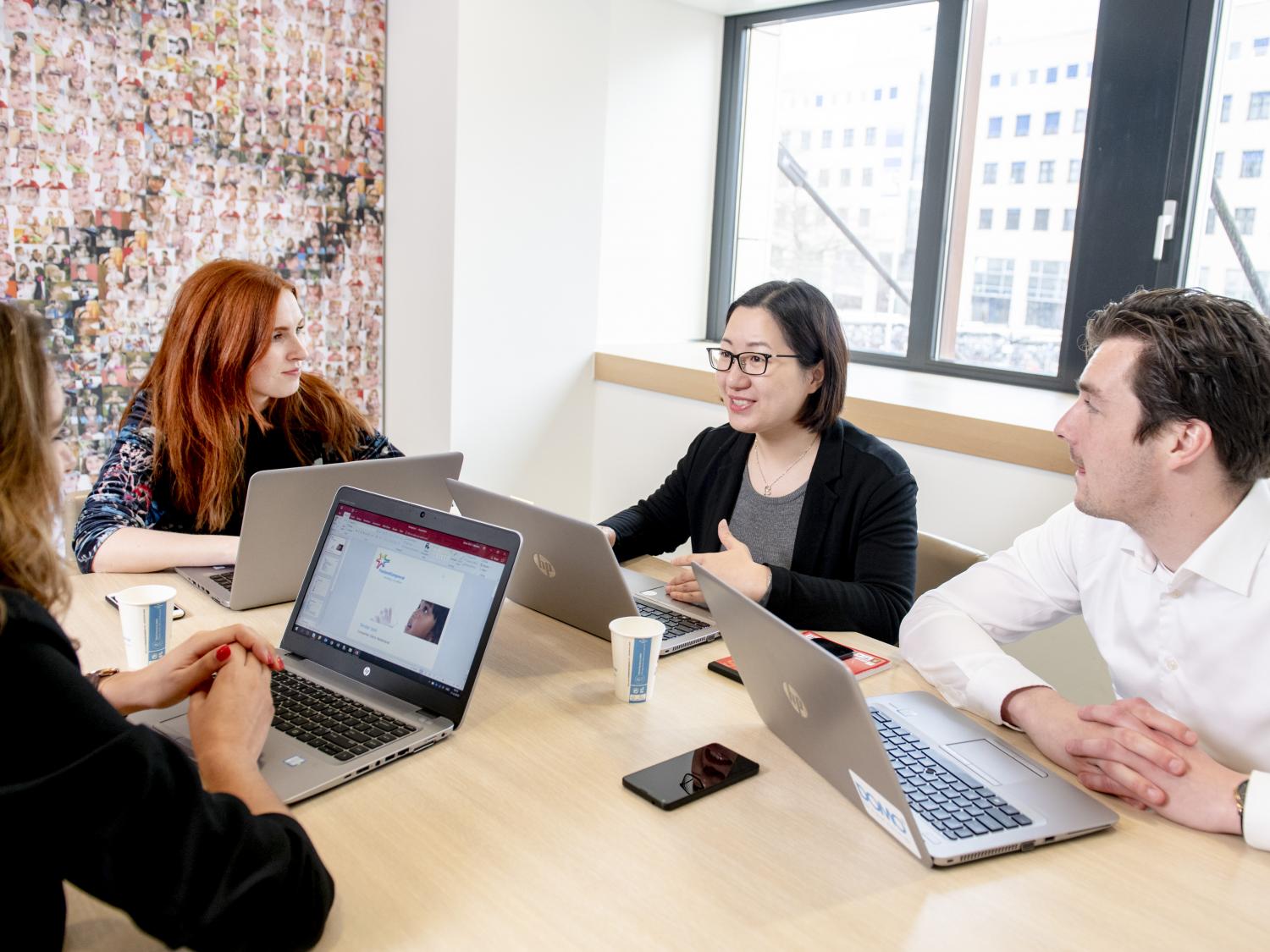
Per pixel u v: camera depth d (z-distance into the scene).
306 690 1.31
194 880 0.77
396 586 1.35
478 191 3.08
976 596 1.55
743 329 1.86
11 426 0.79
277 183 3.05
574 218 3.35
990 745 1.26
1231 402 1.14
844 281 3.55
